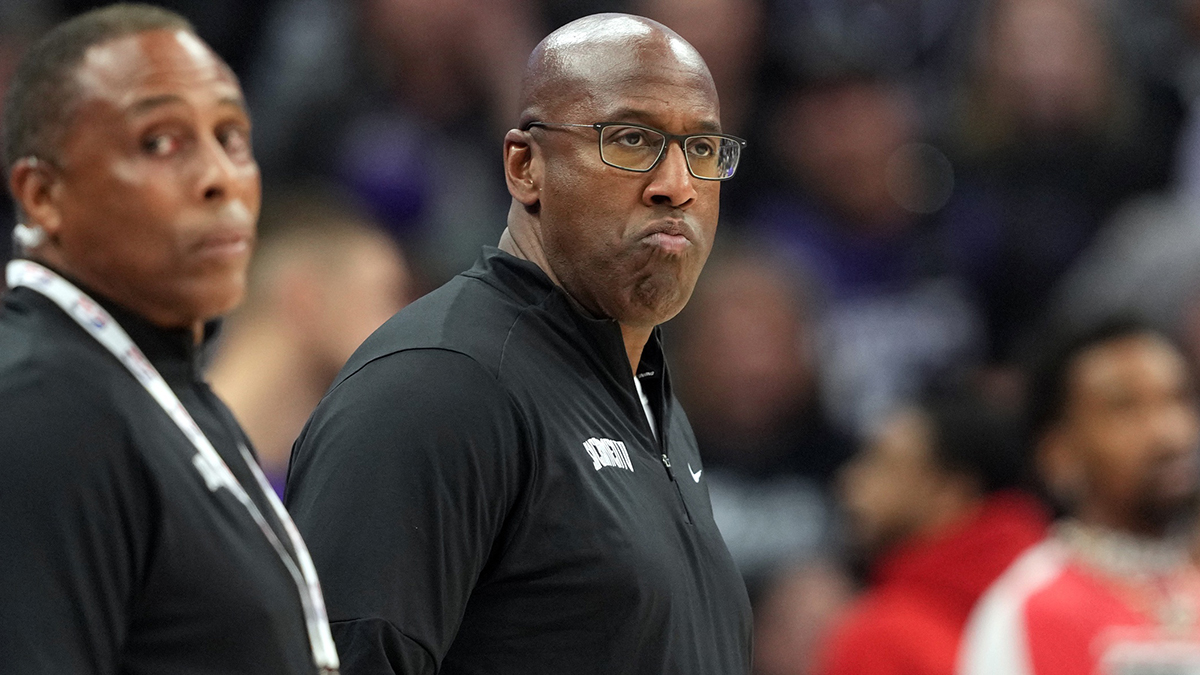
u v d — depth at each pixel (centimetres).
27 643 639
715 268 2367
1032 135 2703
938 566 1752
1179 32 2903
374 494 854
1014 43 2703
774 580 2158
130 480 680
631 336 991
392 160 2306
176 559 687
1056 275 2609
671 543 938
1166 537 1652
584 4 2562
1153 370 1641
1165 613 1609
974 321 2578
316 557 849
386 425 869
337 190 2231
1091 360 1656
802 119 2594
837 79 2583
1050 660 1597
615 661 881
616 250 927
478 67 2416
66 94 709
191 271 717
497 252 967
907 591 1755
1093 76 2727
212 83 733
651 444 983
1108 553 1631
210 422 765
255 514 738
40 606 644
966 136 2709
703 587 955
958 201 2664
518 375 903
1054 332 1731
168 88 716
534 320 938
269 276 1557
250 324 1548
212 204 722
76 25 729
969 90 2727
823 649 1994
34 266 718
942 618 1731
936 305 2544
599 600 881
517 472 883
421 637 842
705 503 1023
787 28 2636
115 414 684
